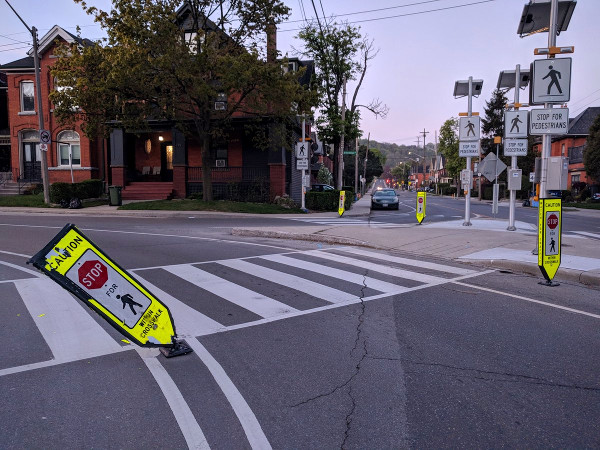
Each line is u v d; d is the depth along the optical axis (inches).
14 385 146.9
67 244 141.7
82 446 113.7
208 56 725.3
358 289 276.4
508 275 316.5
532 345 183.8
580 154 1609.3
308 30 1126.4
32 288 271.7
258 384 148.8
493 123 2065.7
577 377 154.7
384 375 156.2
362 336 194.4
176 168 997.8
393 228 559.8
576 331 200.2
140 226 608.1
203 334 195.5
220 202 872.9
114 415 128.6
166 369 159.8
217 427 122.9
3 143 1202.6
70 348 178.9
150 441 116.1
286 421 126.2
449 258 376.2
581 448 114.0
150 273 314.3
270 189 978.1
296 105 852.0
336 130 1162.0
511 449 113.5
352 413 130.7
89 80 725.3
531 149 1828.2
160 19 673.6
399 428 123.0
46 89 1111.0
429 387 147.3
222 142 1003.3
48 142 864.9
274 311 230.1
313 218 804.6
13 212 800.3
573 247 401.4
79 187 936.3
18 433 119.2
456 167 2426.2
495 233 506.6
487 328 204.4
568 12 356.8
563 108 334.0
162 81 716.7
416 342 187.5
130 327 156.8
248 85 746.8
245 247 433.7
